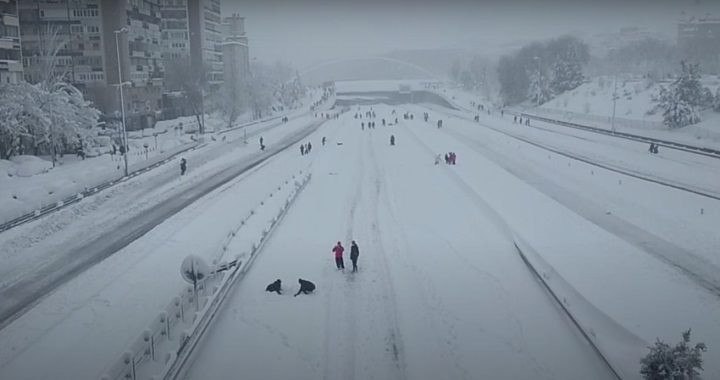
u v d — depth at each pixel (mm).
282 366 19219
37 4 85438
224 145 80000
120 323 22484
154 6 103750
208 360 19578
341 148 78438
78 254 31453
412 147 78812
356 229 36125
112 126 86688
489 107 157875
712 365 18828
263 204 42375
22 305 24594
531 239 32938
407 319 22844
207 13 127625
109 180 51750
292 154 72062
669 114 79312
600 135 82500
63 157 63500
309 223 37625
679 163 57250
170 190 48844
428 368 19125
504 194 45219
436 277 27406
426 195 46469
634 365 18750
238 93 115500
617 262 29016
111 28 87625
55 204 41688
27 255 31406
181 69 107062
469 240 33562
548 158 64062
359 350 20391
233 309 23672
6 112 57719
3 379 18531
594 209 40656
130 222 38156
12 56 68375
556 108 120250
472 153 70250
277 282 25406
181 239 33875
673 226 35781
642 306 23609
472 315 23141
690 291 25344
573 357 19750
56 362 19531
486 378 18469
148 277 27500
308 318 22891
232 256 29844
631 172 54281
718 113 78125
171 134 88000
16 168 53906
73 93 65312
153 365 19000
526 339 21094
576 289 25266
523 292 25562
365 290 25828
